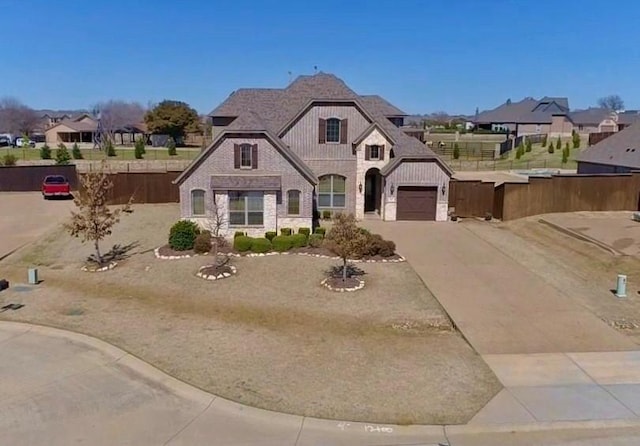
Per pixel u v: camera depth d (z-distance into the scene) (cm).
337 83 3775
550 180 3466
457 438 1098
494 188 3512
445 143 8300
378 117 3809
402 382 1340
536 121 9269
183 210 2861
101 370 1410
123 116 13338
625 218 3312
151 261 2466
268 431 1123
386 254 2517
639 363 1446
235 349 1542
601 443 1084
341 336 1641
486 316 1794
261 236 2861
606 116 11081
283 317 1800
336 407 1216
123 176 3981
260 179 2822
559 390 1296
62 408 1220
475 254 2600
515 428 1132
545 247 2770
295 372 1395
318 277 2222
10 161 5394
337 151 3397
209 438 1099
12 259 2553
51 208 3794
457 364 1442
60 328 1702
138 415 1190
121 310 1873
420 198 3394
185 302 1952
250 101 4022
